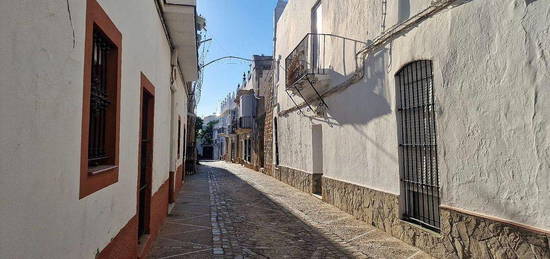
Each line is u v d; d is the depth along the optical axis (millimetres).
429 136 5562
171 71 8648
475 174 4473
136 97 4121
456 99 4777
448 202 4961
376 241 6195
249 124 25844
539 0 3617
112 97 3135
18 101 1561
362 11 7688
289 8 15070
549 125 3521
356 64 7984
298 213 8914
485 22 4297
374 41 7059
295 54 11211
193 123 21969
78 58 2248
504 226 4020
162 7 6309
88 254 2486
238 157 33188
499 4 4098
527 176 3768
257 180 17422
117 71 3166
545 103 3559
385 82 6703
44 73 1796
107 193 2938
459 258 4723
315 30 11469
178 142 12023
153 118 5566
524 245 3768
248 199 11422
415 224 5879
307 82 10352
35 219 1710
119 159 3320
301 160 13266
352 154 8336
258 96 24703
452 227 4848
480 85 4367
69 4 2090
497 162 4145
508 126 3990
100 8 2658
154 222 6012
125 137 3568
